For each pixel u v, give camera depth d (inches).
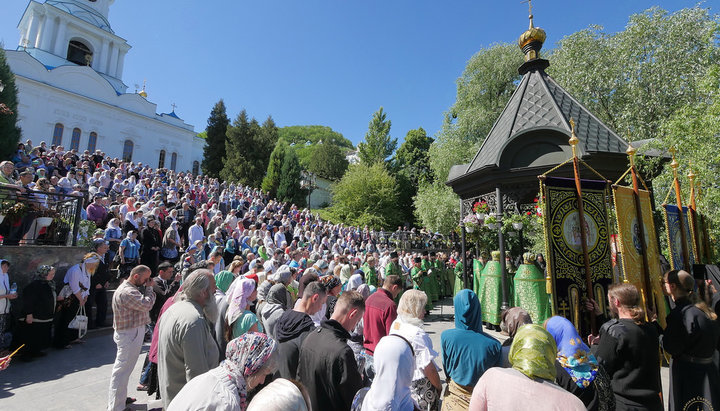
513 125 263.9
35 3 1465.3
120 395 158.2
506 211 250.4
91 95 1337.4
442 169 1003.9
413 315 114.0
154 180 712.4
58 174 549.3
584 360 95.7
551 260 171.3
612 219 243.8
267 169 1907.0
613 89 570.6
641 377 107.2
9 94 666.2
